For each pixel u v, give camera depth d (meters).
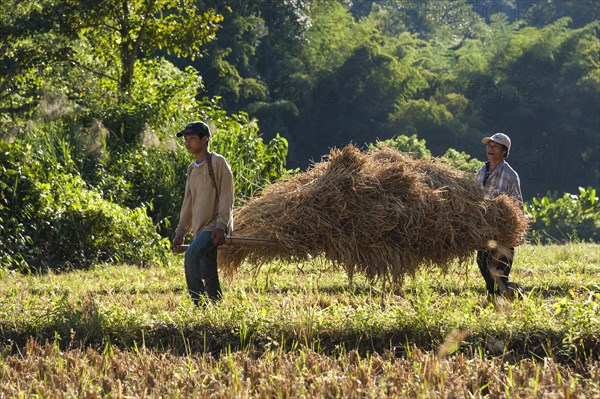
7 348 13.52
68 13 38.22
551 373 11.20
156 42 40.31
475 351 12.47
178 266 27.72
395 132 136.12
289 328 13.71
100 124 34.69
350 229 16.02
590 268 24.23
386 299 15.63
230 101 105.19
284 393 10.26
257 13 106.75
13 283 22.47
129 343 13.91
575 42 163.88
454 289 19.19
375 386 10.55
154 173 35.22
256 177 35.62
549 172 152.62
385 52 147.62
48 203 28.19
